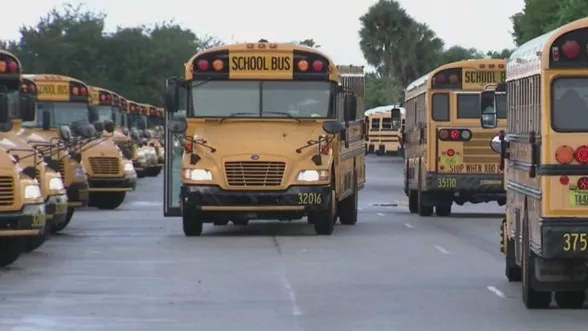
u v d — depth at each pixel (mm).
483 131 79812
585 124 35750
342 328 35031
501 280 46156
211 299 41094
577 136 35625
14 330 34594
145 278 46781
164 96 66375
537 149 36656
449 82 80188
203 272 48750
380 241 62562
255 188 63031
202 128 64750
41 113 76938
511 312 38000
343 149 69500
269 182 63062
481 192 80188
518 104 40719
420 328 35000
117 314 37656
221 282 45562
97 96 112562
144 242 62156
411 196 90000
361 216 85375
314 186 63281
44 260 53406
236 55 65312
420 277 47188
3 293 42469
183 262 52406
